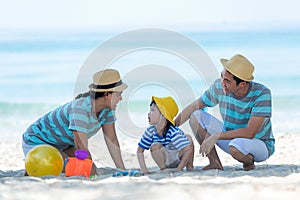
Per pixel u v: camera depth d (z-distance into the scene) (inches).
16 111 1241.4
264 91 413.7
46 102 1334.9
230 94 420.8
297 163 518.0
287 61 1701.5
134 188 307.7
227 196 283.7
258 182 332.8
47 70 1654.8
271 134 430.0
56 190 310.5
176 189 301.4
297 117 1050.7
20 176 411.8
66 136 413.1
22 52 1934.1
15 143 767.1
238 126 425.7
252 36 2137.1
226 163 527.2
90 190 308.0
